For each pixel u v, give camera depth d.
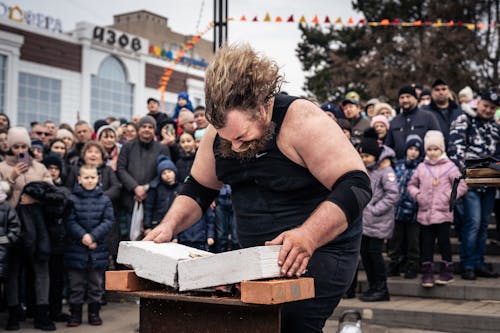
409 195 5.81
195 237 5.89
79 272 5.40
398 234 6.11
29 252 5.20
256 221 1.97
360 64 24.50
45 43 17.83
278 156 1.86
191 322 1.75
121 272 1.78
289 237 1.59
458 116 6.41
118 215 6.35
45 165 5.98
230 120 1.72
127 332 5.11
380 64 23.91
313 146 1.80
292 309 1.87
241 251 1.54
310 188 1.89
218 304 1.69
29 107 17.41
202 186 2.14
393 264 6.14
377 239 5.46
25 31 17.17
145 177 6.25
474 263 5.82
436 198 5.49
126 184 6.15
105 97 19.88
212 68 1.74
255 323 1.64
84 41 18.89
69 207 5.37
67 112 18.58
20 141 5.55
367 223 5.47
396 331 4.91
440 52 23.19
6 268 5.04
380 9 26.92
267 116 1.82
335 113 6.22
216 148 2.02
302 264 1.59
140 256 1.75
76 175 6.34
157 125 7.79
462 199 5.76
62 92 18.39
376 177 5.56
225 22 7.29
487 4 23.67
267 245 1.59
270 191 1.93
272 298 1.46
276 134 1.84
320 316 1.92
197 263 1.62
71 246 5.39
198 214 2.15
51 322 5.27
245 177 1.94
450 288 5.45
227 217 6.11
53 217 5.33
